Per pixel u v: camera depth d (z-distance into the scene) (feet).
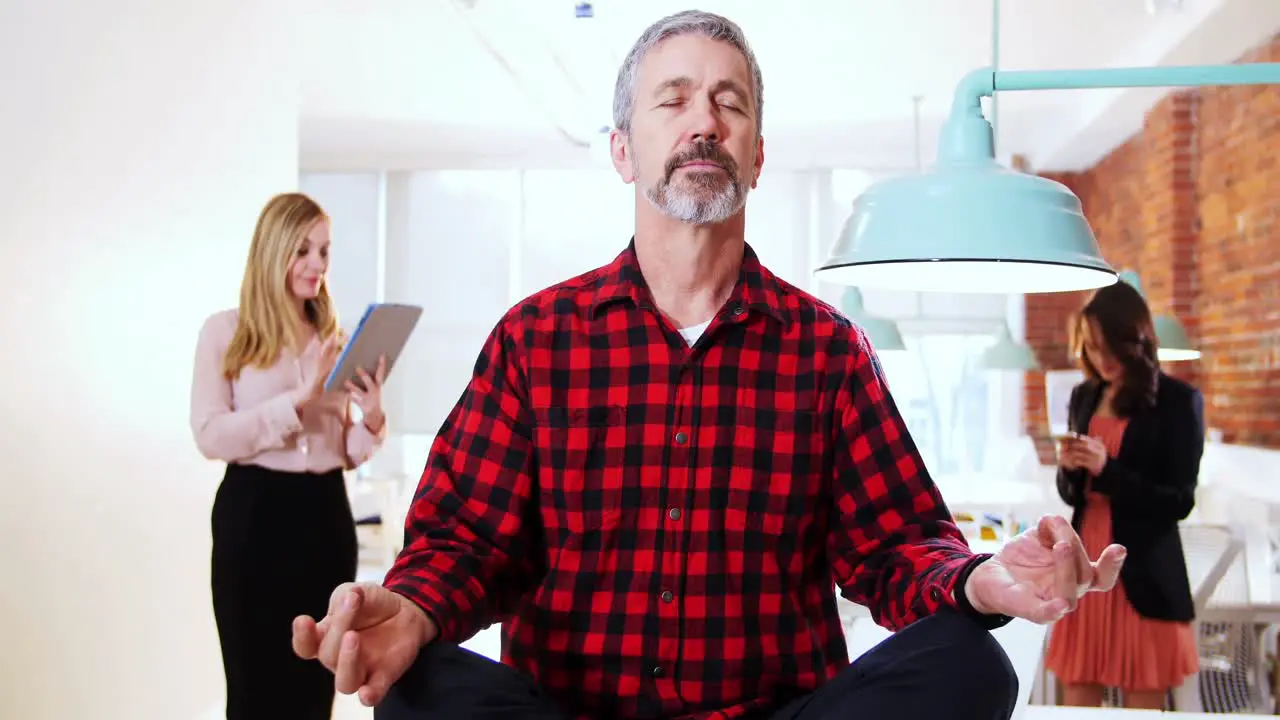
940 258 4.42
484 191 29.78
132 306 11.97
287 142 16.14
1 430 9.68
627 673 4.15
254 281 9.18
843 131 26.48
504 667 3.79
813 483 4.39
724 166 4.17
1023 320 27.58
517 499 4.37
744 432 4.32
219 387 9.05
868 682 3.68
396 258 29.94
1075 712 6.58
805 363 4.41
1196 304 20.11
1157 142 20.93
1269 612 10.61
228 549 8.77
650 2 17.33
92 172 11.19
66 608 10.62
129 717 11.69
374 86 22.84
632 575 4.22
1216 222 19.01
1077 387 10.35
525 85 22.38
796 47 19.81
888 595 4.10
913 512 4.35
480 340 29.84
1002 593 3.43
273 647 8.79
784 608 4.25
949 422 27.91
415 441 29.86
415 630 3.66
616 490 4.28
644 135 4.24
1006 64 20.68
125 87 11.82
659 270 4.42
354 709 13.07
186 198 13.09
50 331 10.44
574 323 4.44
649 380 4.33
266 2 15.34
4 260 9.77
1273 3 15.29
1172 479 9.55
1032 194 4.51
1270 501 15.60
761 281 4.45
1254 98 17.17
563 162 29.19
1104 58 20.15
